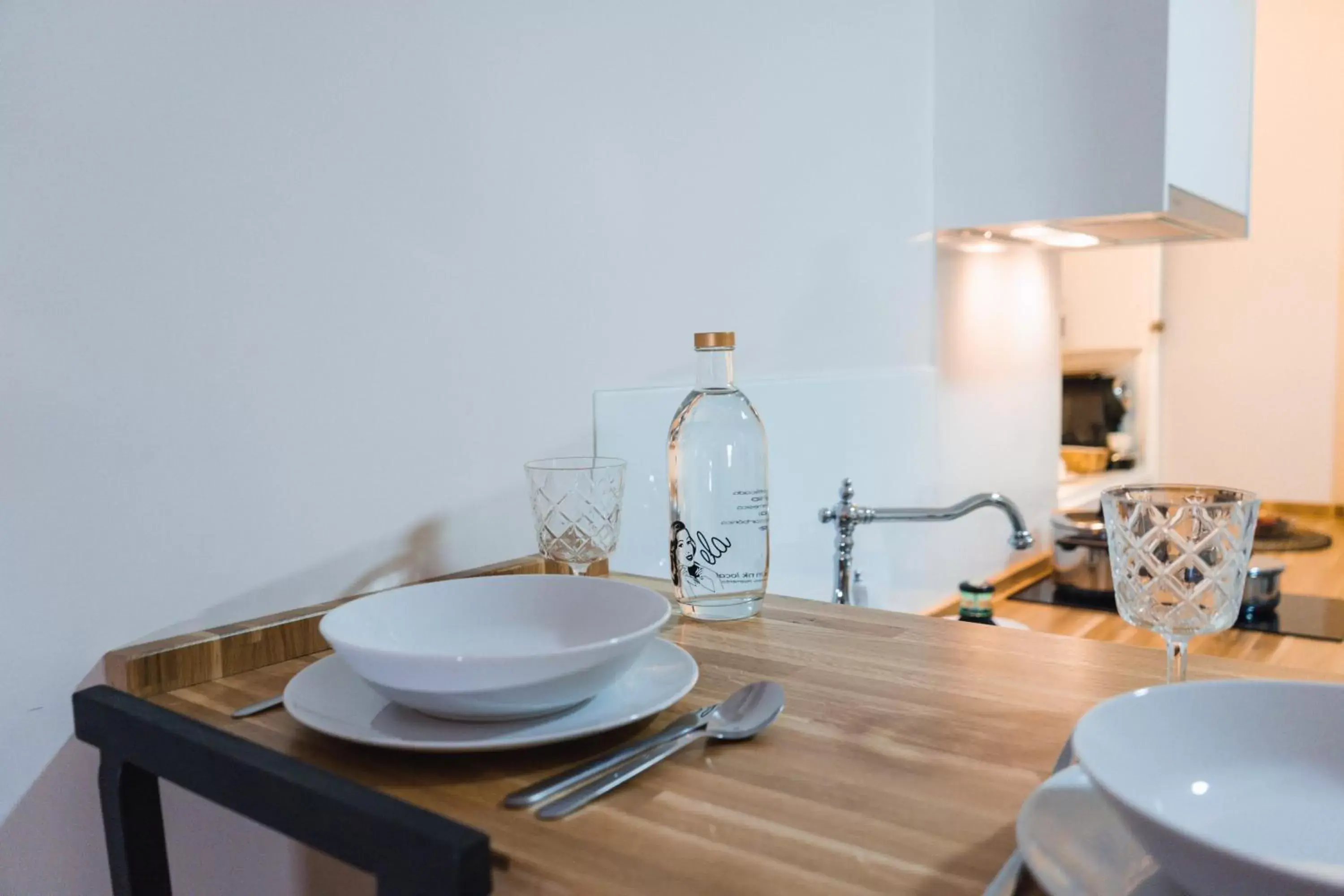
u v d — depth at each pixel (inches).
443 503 38.8
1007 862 16.7
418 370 37.6
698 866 17.0
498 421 40.8
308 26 33.5
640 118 47.3
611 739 23.4
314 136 33.9
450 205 38.5
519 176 41.3
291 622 31.1
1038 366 91.5
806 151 58.6
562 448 43.8
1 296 26.7
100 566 29.0
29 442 27.5
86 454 28.6
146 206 29.6
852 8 62.1
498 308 40.6
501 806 19.8
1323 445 130.0
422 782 21.1
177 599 30.8
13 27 26.6
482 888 15.9
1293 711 18.3
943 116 70.7
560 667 21.6
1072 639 32.3
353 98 35.0
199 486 31.2
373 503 36.3
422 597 28.1
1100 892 14.8
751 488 34.7
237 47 31.6
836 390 61.0
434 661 21.2
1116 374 135.6
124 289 29.2
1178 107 63.1
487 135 39.9
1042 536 94.2
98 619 29.0
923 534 73.1
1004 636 32.6
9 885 27.6
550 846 17.9
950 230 71.0
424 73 37.4
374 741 21.3
